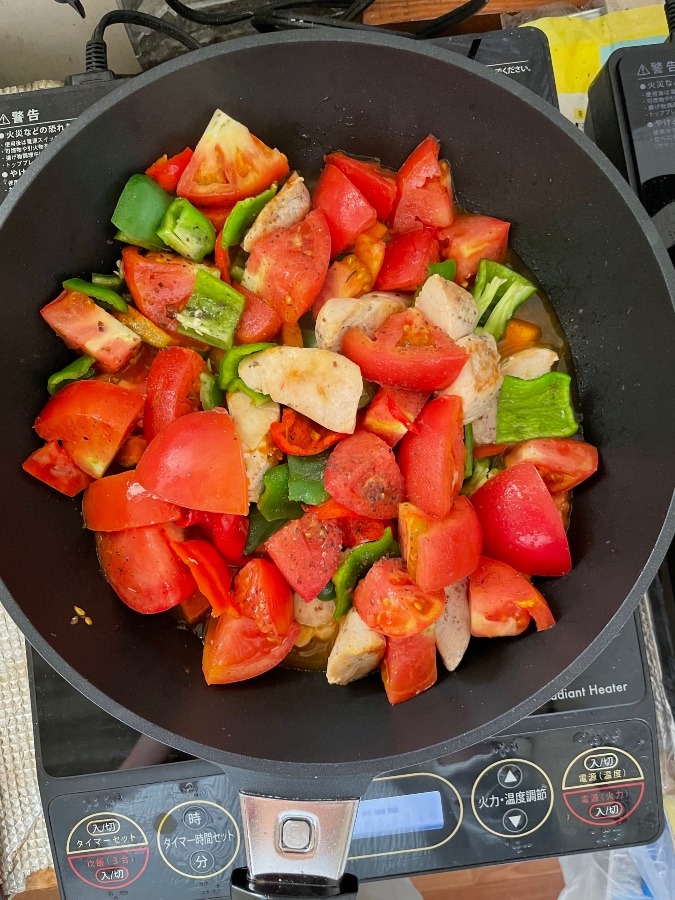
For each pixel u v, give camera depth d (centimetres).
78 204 29
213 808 32
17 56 42
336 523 31
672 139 34
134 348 31
